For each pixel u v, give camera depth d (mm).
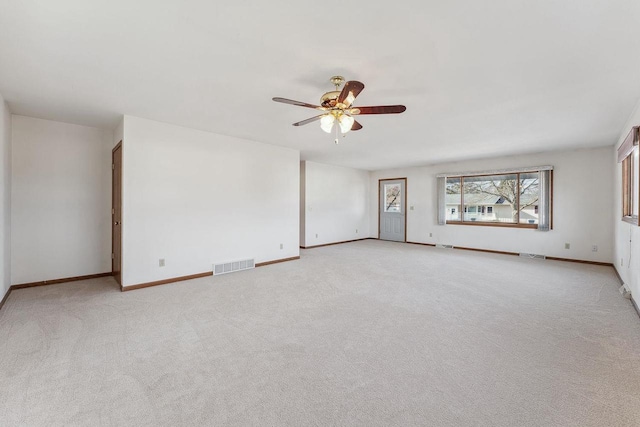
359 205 8664
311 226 7285
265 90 2768
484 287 3863
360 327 2641
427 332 2537
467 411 1587
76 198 4098
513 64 2232
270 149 5254
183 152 4125
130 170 3652
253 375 1916
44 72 2412
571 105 3109
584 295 3527
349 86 2061
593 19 1683
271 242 5320
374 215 8914
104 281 4082
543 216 5773
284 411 1590
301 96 2924
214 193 4488
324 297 3467
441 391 1758
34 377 1869
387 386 1807
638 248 3012
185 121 3842
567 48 2004
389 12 1638
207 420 1520
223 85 2660
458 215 7168
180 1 1556
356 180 8555
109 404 1629
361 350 2238
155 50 2064
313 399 1688
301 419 1532
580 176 5445
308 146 5410
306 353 2193
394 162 7254
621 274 4141
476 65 2250
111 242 4391
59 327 2602
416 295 3539
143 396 1701
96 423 1489
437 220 7473
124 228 3627
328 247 7348
